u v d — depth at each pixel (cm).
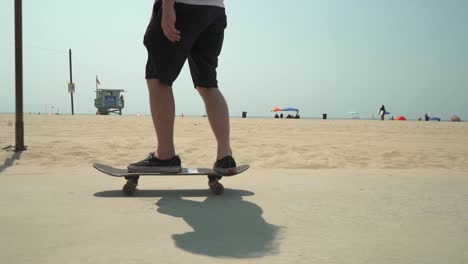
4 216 215
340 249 163
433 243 173
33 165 488
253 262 146
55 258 149
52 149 629
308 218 217
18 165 483
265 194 290
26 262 144
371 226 201
